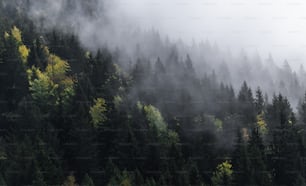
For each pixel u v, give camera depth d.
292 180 133.25
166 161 127.25
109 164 119.44
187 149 145.25
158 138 141.12
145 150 130.75
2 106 143.25
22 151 113.31
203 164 138.88
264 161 133.62
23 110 137.00
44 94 147.25
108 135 138.62
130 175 117.56
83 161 125.50
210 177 132.62
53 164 114.00
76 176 123.62
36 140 120.62
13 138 127.25
